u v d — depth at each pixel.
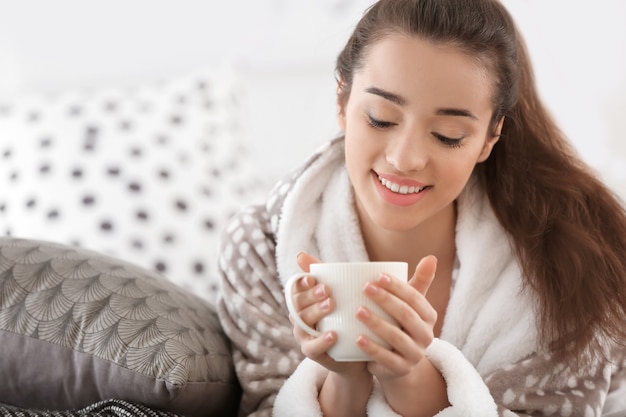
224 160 2.09
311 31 2.36
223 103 2.17
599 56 2.28
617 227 1.33
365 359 0.96
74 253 1.18
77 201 1.92
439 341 1.10
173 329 1.10
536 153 1.32
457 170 1.12
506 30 1.17
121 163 1.98
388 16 1.13
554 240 1.26
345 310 0.94
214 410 1.20
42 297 1.10
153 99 2.13
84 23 2.45
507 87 1.17
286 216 1.32
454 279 1.31
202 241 1.94
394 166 1.10
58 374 1.07
